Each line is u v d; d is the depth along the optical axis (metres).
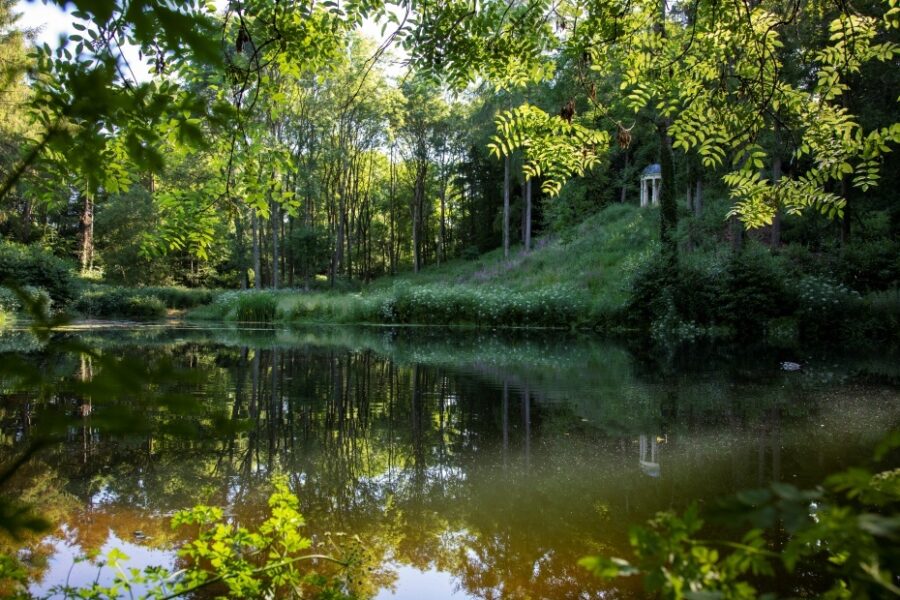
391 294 22.42
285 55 3.38
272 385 7.73
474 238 45.16
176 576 2.28
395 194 46.00
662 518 0.87
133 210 31.98
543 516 3.44
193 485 3.89
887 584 0.73
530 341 14.56
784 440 5.02
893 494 0.85
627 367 9.78
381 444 4.99
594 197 32.62
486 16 3.69
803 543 0.73
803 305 14.96
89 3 0.59
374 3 3.47
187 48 0.64
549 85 7.07
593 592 2.60
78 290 23.77
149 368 0.65
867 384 7.90
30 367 0.62
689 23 3.65
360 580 2.52
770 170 16.92
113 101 0.78
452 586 2.64
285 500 2.13
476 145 36.72
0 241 21.67
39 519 0.71
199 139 0.92
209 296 28.80
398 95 28.12
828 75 3.50
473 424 5.73
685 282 16.36
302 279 40.81
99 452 4.65
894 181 18.59
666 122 15.54
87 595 1.98
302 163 30.25
